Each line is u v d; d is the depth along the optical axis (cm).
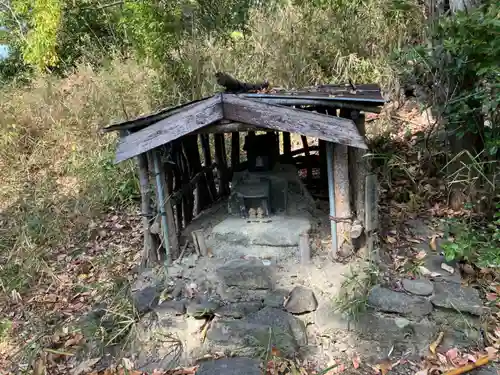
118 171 529
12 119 618
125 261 407
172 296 323
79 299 368
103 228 465
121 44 795
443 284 313
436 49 384
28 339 336
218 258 346
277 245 339
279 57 602
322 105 314
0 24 899
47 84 682
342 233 330
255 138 378
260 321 296
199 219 396
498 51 314
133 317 318
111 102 627
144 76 652
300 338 291
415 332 288
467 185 390
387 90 557
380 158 459
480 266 330
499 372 266
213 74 608
